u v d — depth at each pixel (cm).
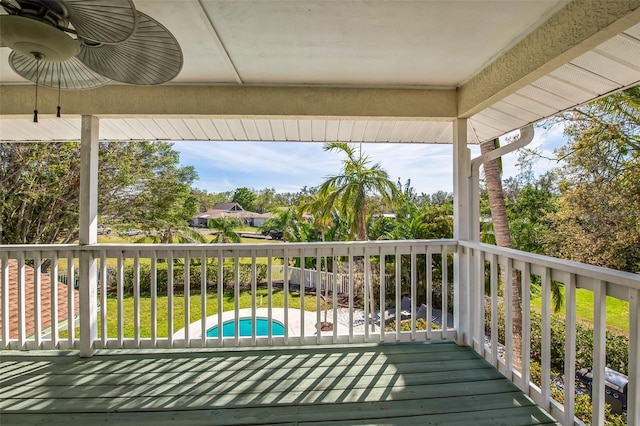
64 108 278
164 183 1234
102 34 143
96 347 275
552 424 186
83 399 211
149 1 179
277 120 342
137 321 278
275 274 1449
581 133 811
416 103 297
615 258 724
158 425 187
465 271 294
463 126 302
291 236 1373
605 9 155
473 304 284
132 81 189
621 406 478
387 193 902
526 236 967
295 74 272
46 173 1023
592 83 235
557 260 189
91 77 192
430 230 1084
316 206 996
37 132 365
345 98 294
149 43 156
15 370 247
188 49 232
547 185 963
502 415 194
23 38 135
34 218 1059
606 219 746
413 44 226
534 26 202
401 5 184
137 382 231
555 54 186
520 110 294
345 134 383
